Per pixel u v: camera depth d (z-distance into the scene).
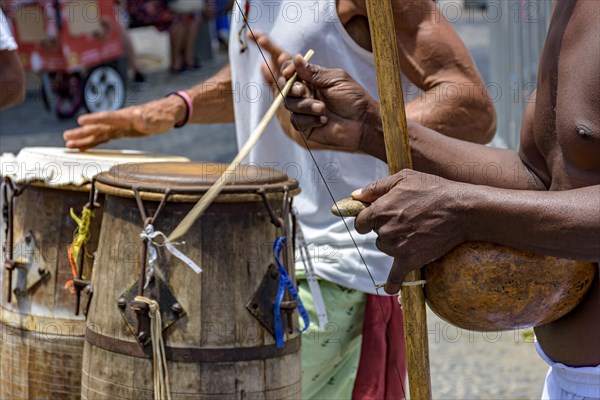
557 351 2.57
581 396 2.54
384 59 2.40
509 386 5.08
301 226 3.54
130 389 2.88
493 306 2.36
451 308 2.41
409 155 2.45
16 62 4.65
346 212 2.41
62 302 3.32
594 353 2.47
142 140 9.72
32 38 10.48
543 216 2.19
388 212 2.34
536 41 6.89
